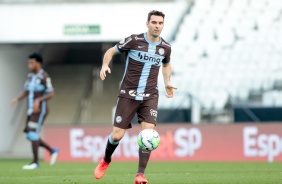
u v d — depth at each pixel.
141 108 29.28
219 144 65.31
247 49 76.44
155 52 29.05
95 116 91.25
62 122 90.88
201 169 46.97
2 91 85.12
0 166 56.50
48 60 97.19
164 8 77.44
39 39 78.50
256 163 58.50
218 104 75.50
